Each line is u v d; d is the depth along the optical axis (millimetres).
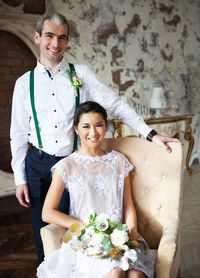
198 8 5348
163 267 1520
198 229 3219
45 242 1661
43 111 1973
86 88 2109
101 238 1448
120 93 4715
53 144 1995
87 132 1803
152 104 4707
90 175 1809
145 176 1941
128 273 1514
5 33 3830
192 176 5016
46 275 1552
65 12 4055
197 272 2484
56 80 1966
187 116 4820
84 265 1533
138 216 1946
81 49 4238
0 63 3861
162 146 1901
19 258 2695
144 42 4809
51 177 2029
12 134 2066
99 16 4301
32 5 3898
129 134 4203
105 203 1793
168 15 4988
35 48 4008
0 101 3947
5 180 4020
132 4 4566
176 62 5262
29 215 3658
